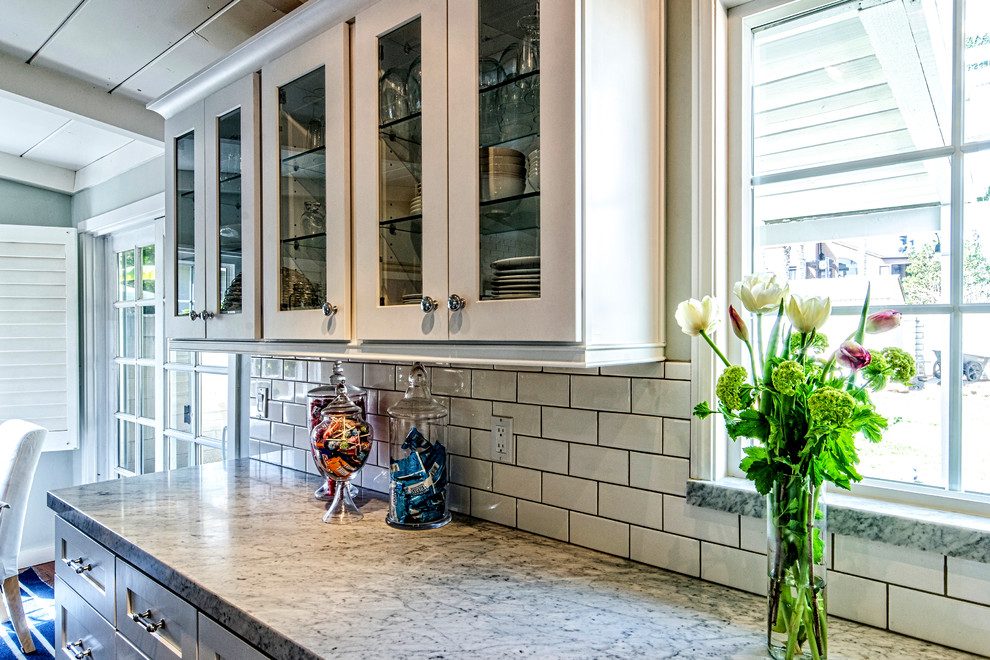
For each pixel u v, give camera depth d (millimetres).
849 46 1139
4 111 2783
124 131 2576
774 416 915
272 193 1630
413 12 1269
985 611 933
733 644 959
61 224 3770
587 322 1050
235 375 2471
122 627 1440
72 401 3572
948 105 1045
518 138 1120
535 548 1369
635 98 1193
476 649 935
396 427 1521
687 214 1253
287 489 1843
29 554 3541
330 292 1462
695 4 1237
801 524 898
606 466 1339
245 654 1061
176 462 3041
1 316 3389
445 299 1219
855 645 972
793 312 875
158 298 3084
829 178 1159
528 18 1104
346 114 1430
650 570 1254
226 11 1928
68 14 1972
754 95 1247
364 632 983
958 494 1021
